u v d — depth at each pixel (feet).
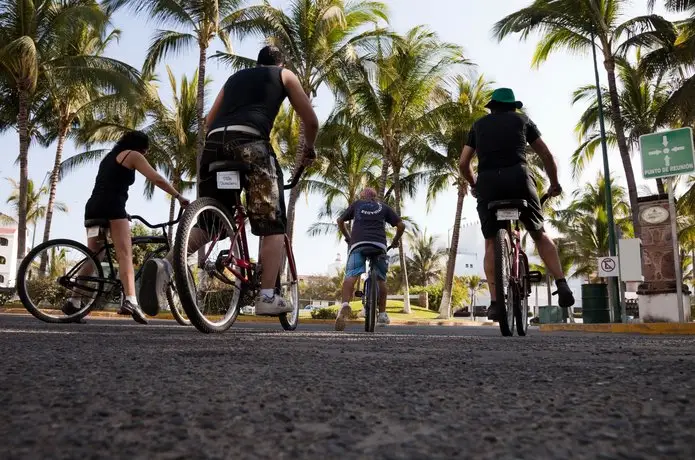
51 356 5.65
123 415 2.81
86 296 15.92
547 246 14.30
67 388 3.62
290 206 72.23
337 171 80.23
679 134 23.45
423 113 68.49
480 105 75.97
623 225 104.01
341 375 4.56
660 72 56.95
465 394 3.71
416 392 3.76
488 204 13.52
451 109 66.59
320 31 58.95
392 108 65.87
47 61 57.93
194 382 4.00
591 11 57.77
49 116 69.26
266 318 45.85
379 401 3.39
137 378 4.14
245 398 3.38
